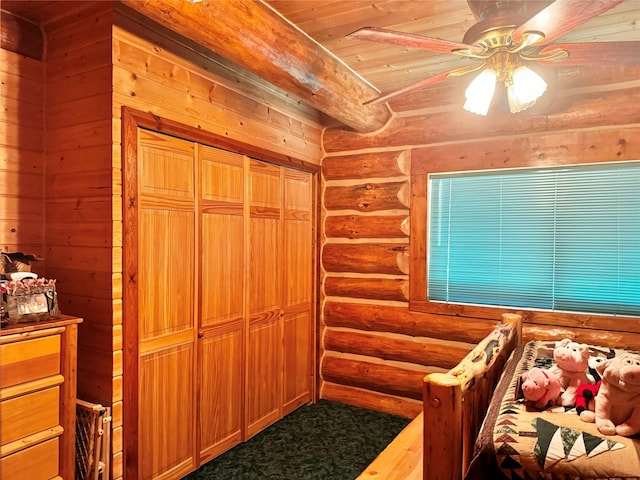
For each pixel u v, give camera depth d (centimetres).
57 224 244
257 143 325
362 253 389
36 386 196
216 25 204
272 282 348
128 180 226
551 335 315
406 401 371
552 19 154
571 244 317
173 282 258
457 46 183
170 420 257
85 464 219
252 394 326
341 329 404
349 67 317
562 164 314
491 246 347
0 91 232
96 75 227
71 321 210
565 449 155
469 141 350
